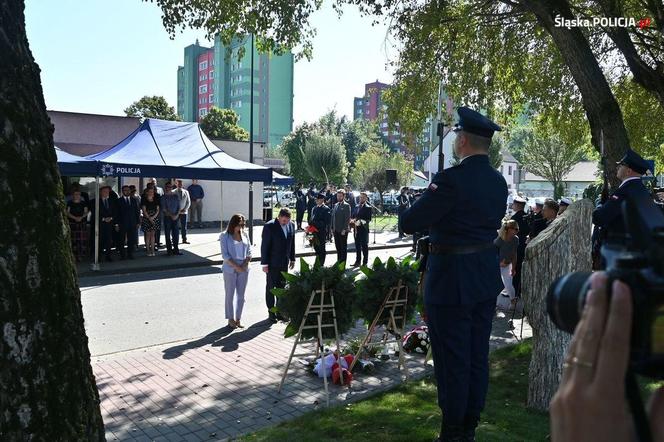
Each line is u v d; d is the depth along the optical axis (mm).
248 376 5859
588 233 4465
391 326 5574
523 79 12430
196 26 9305
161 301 9711
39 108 2078
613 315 571
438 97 12797
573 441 583
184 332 7762
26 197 1961
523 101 13133
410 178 46594
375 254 16969
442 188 3217
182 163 13805
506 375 5465
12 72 1971
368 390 5340
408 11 10812
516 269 8945
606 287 597
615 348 570
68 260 2098
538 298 4414
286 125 104062
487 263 3314
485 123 3379
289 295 5367
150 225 14969
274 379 5738
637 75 8945
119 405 5090
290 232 8336
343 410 4656
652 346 558
